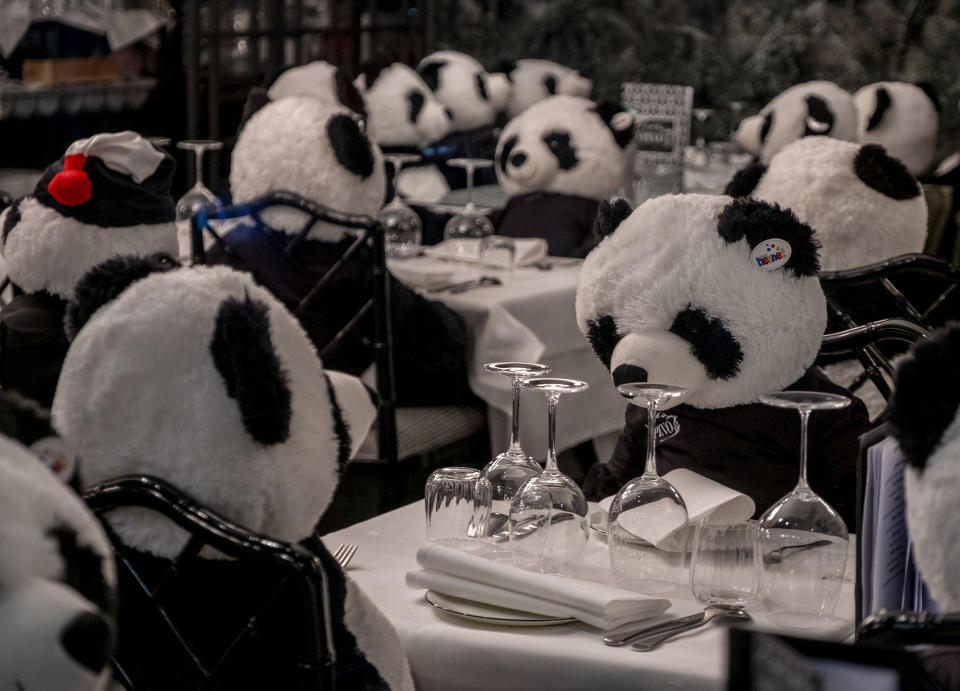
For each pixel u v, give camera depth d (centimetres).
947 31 650
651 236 203
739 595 168
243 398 134
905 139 530
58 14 570
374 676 150
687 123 655
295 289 344
